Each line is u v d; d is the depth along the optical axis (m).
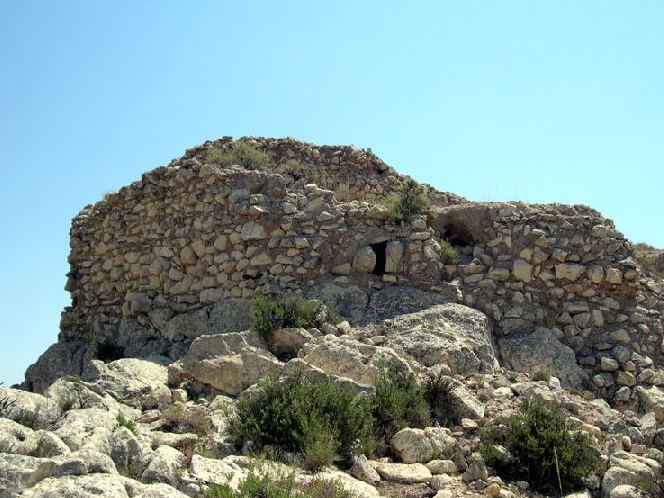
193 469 7.13
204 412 9.51
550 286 13.28
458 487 8.02
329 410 8.69
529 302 13.20
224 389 10.52
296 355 11.32
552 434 8.62
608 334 12.90
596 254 13.41
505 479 8.43
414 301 12.95
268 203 14.05
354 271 13.41
